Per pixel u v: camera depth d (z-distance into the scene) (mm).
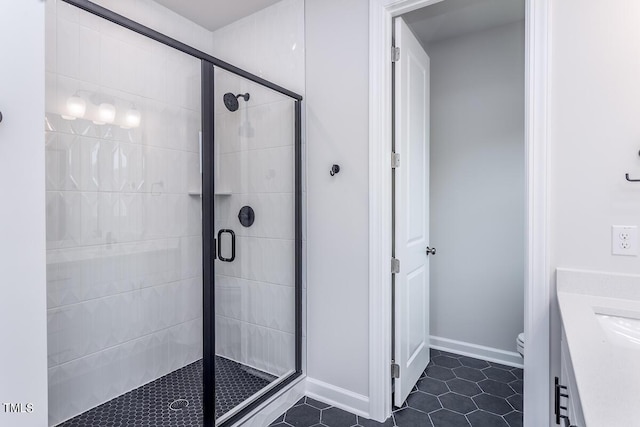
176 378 2258
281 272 2219
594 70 1333
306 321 2178
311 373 2166
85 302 1911
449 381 2311
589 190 1354
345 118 1992
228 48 2518
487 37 2607
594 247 1352
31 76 891
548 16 1400
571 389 958
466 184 2729
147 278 2193
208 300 1915
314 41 2109
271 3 2260
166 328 2293
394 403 2010
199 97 2320
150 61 2166
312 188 2133
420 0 1748
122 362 2078
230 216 2125
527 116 1462
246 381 2127
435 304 2889
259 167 2213
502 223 2598
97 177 1944
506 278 2592
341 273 2027
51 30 1731
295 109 2154
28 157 882
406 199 2051
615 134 1307
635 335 1132
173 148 2301
